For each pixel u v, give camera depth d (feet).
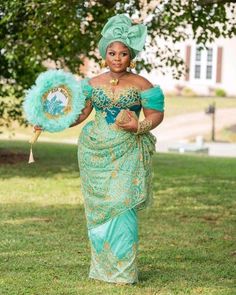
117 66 22.43
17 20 48.37
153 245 28.81
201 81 144.77
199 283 23.00
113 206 22.11
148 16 50.06
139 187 22.34
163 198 41.39
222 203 40.01
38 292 21.61
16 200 40.01
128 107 22.44
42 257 26.22
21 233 30.66
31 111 22.36
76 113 22.63
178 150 90.84
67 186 45.73
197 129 116.67
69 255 26.58
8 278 23.21
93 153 22.31
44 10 43.55
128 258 22.30
